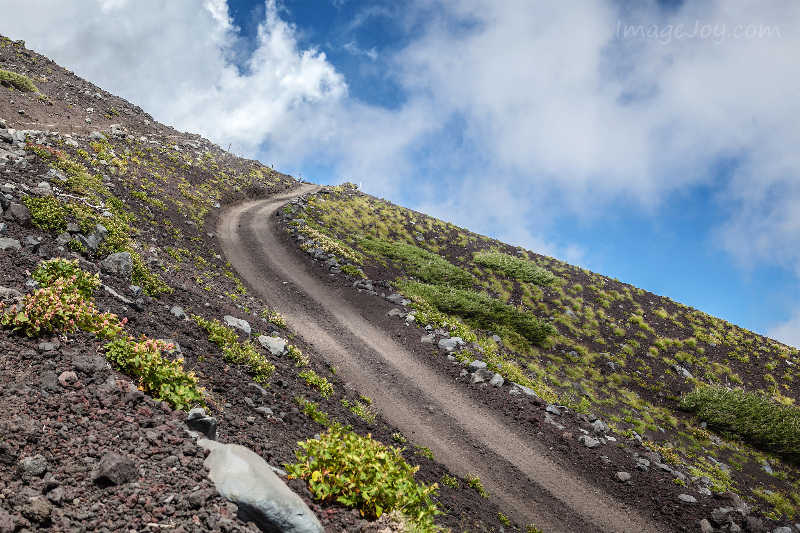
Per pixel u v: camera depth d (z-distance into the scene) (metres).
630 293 51.53
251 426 10.26
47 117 43.22
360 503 7.30
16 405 6.48
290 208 51.75
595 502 17.28
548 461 19.11
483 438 19.58
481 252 56.25
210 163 58.75
